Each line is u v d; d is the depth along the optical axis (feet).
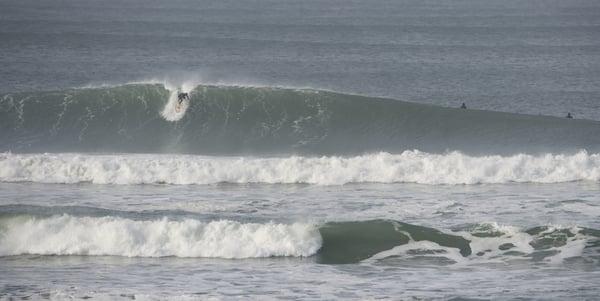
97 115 482.28
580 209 326.44
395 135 475.31
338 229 298.76
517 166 386.11
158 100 492.13
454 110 497.87
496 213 321.52
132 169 378.94
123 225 286.87
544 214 319.27
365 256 279.08
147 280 249.55
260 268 264.72
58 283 245.86
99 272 258.57
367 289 239.91
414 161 388.37
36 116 479.41
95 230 286.46
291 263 271.49
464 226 302.86
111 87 499.92
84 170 378.94
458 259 275.59
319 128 479.41
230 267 265.54
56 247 281.54
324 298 230.68
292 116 487.20
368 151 451.94
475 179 377.30
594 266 264.31
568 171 384.68
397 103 499.51
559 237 288.51
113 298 230.07
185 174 376.68
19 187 363.97
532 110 628.28
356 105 492.95
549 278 250.57
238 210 324.60
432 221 311.47
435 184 374.63
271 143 465.06
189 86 499.51
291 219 309.83
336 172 379.35
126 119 481.46
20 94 493.77
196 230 285.02
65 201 338.34
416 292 236.22
